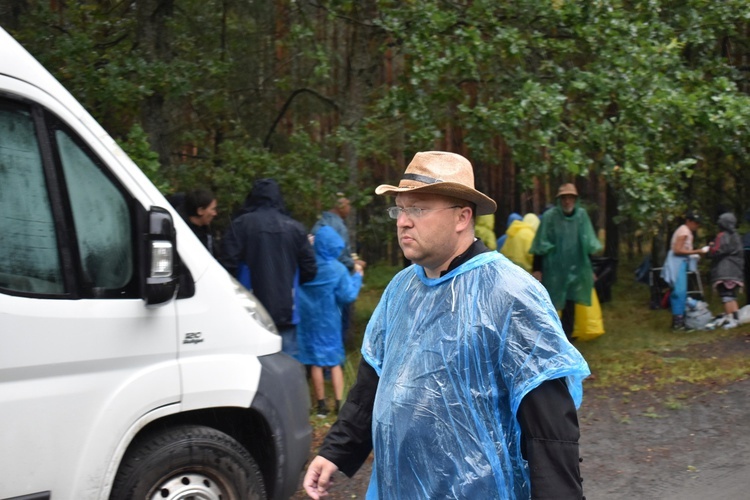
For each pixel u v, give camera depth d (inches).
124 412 141.3
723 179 537.0
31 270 135.2
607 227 570.6
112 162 144.6
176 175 348.2
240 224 238.8
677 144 387.5
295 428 164.7
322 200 347.6
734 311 417.4
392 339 94.5
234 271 238.7
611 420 269.0
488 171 614.2
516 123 314.3
